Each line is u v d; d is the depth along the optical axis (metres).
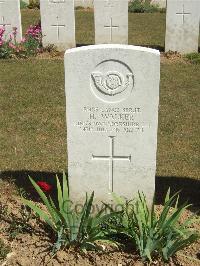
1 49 5.45
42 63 5.27
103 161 2.33
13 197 2.57
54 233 2.26
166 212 2.11
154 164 2.31
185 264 2.10
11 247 2.19
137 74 2.15
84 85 2.19
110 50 2.12
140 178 2.35
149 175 2.33
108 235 2.22
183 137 3.39
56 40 5.81
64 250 2.17
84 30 7.62
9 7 5.75
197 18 5.48
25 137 3.37
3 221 2.35
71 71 2.17
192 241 2.06
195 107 3.95
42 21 5.73
